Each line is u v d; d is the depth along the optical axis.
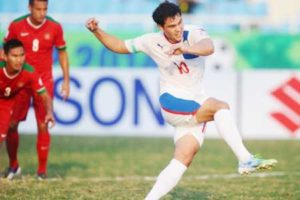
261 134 38.59
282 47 45.72
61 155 32.47
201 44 16.89
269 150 34.72
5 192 22.28
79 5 51.59
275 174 27.31
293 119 38.47
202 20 47.56
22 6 50.91
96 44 43.00
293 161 31.30
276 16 52.97
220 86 38.69
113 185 23.95
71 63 43.03
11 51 20.44
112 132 38.22
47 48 24.75
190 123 18.14
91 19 18.27
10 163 25.52
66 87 25.80
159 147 35.22
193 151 18.14
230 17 48.41
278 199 21.80
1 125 22.11
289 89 38.44
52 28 24.77
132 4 51.50
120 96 38.06
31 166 29.03
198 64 18.02
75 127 38.34
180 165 17.92
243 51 45.56
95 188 23.23
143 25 49.12
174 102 18.03
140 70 37.97
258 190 23.41
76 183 24.28
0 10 50.94
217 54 45.34
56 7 51.66
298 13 52.91
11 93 21.86
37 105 24.70
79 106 38.19
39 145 24.98
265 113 38.56
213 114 17.98
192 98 18.05
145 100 38.03
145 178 25.88
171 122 18.38
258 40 45.62
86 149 34.38
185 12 52.34
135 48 18.39
